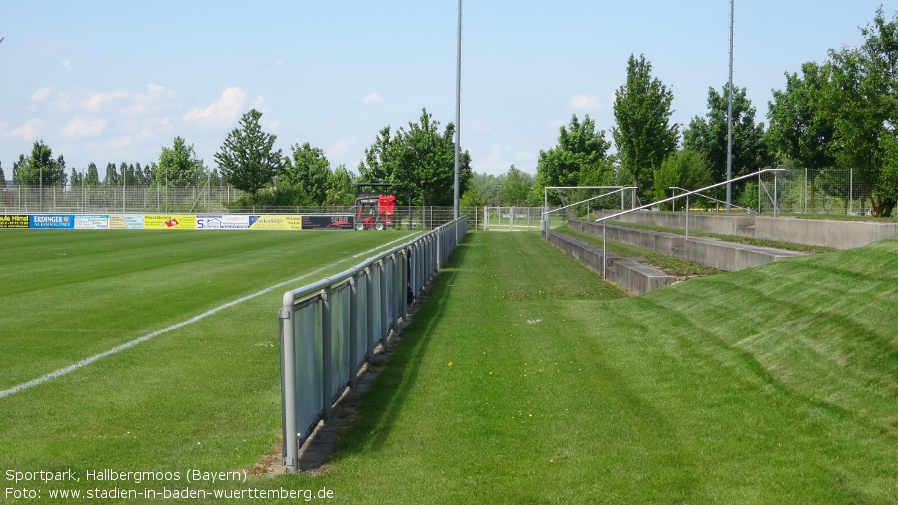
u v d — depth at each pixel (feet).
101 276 72.18
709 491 19.15
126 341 40.16
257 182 242.58
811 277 37.99
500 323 45.88
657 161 173.68
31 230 186.09
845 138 93.25
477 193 281.95
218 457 22.26
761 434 22.98
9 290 60.80
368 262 33.22
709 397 27.22
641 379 30.66
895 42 91.66
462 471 20.93
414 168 248.32
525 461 21.66
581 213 197.06
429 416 26.16
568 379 31.09
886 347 26.21
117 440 23.89
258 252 107.55
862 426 22.25
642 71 172.55
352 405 27.73
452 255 107.76
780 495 18.62
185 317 48.08
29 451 22.80
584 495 19.15
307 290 22.25
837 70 93.35
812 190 105.40
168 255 100.22
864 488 18.62
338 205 261.44
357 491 19.60
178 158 307.78
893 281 31.78
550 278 74.18
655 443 22.86
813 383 26.21
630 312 47.14
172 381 31.60
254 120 240.73
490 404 27.55
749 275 44.73
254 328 44.21
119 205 245.45
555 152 298.15
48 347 38.50
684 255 70.33
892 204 91.56
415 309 52.31
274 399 28.81
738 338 33.99
